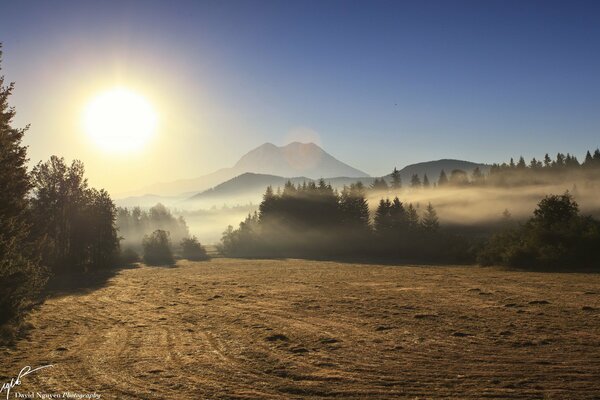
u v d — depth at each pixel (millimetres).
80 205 63531
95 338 20047
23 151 22000
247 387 12492
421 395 11383
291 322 22094
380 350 16078
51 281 51688
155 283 46781
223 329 21203
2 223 19031
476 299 27844
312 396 11633
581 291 29594
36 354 16875
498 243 58125
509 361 14086
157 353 16734
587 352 14766
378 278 44594
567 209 53875
